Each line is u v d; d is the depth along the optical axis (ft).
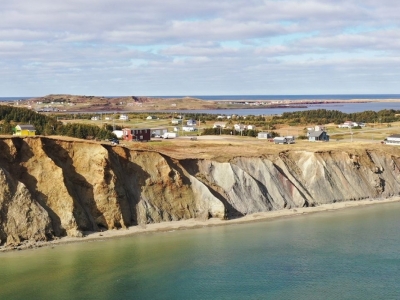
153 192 225.76
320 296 143.43
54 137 223.92
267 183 263.29
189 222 223.10
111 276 155.74
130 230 206.49
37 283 148.97
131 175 224.94
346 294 145.07
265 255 179.63
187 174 241.96
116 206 208.03
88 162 213.46
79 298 139.33
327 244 194.49
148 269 162.71
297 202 263.70
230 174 252.62
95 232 200.44
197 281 153.38
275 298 141.79
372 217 244.63
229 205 240.94
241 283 152.66
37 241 185.68
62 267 162.40
